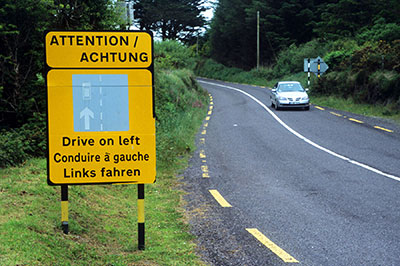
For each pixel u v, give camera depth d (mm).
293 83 25203
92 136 5113
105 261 4578
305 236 5750
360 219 6457
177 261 4812
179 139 13445
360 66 25438
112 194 7480
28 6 8648
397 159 11055
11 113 9367
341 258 4992
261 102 29250
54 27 9688
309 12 49844
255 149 12852
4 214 5016
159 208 7070
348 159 11180
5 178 6594
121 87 5141
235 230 5992
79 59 5070
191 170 10148
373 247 5332
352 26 39938
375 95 22891
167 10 61812
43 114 9141
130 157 5176
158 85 19750
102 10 10391
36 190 6055
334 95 27484
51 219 5238
